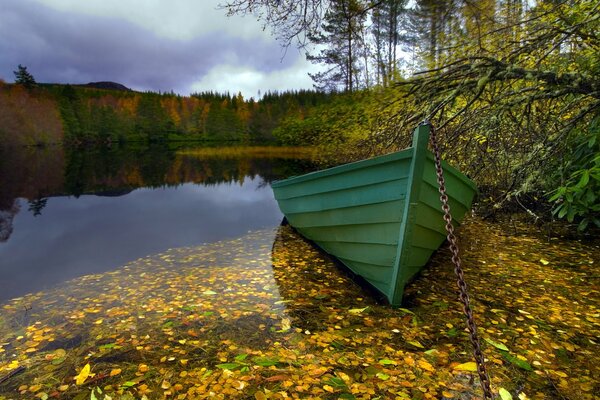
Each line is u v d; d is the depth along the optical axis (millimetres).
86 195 12008
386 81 9219
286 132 18078
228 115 73625
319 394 2348
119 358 2811
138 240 6633
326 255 5578
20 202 10734
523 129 5145
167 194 12273
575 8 4211
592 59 4238
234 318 3461
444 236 4359
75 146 51750
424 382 2475
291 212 6211
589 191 4215
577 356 2785
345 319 3436
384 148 7203
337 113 11906
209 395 2348
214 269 4938
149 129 67875
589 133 4289
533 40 4215
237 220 8359
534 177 4738
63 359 2820
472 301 3779
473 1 5559
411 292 4051
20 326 3381
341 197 4363
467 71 4523
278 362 2707
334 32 6598
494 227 6727
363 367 2654
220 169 20875
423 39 7785
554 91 4230
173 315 3535
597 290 3988
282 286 4293
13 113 42656
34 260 5488
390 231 3768
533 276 4422
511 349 2879
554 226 6613
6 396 2395
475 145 6258
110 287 4336
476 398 2316
